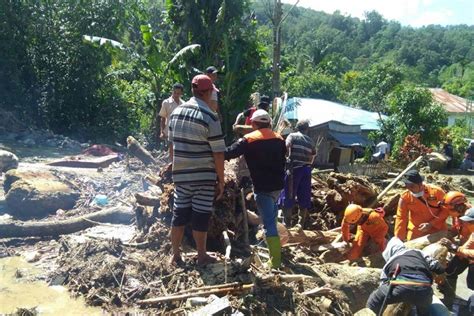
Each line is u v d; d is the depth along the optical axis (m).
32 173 7.46
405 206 6.30
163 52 16.14
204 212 4.71
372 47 119.44
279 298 4.52
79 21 17.20
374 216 6.27
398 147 21.66
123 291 4.59
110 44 15.45
